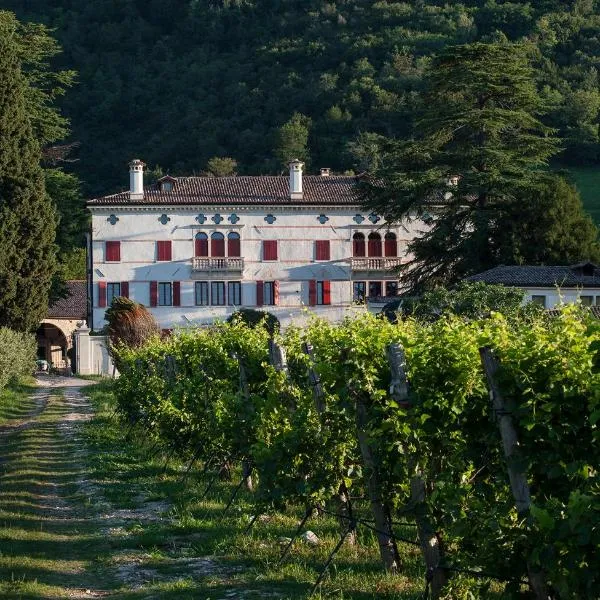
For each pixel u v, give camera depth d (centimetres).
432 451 1548
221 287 10775
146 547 1939
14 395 6456
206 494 2522
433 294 5584
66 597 1577
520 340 1312
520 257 8138
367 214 10844
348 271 10831
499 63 8406
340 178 11212
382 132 17688
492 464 1448
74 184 10481
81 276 15525
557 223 8200
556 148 8512
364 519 2002
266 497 1859
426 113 8438
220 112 19525
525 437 1253
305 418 1852
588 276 7738
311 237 10831
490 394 1268
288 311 10794
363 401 1638
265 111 19038
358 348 1616
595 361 1212
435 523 1492
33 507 2442
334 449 1806
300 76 19888
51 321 13125
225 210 10756
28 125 7975
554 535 1170
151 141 19175
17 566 1778
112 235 10688
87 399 6341
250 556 1795
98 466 3131
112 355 6919
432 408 1495
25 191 7869
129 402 4112
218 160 17088
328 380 1708
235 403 2381
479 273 8088
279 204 10750
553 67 18988
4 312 7806
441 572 1466
